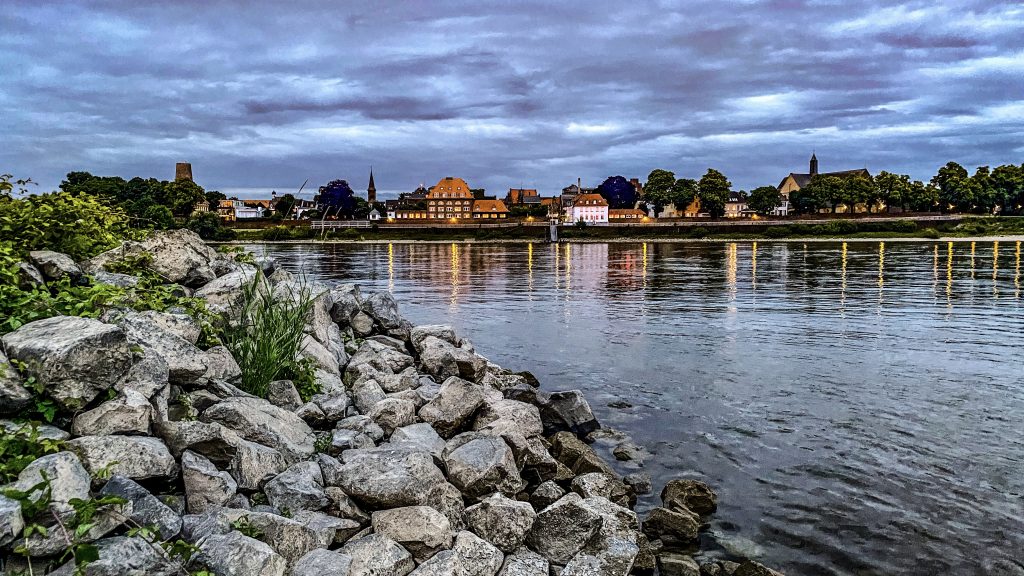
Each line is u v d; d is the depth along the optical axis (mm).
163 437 6180
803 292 35469
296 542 5582
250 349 8797
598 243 121375
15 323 6238
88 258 9391
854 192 168250
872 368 17000
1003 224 127062
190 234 10555
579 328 24203
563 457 10148
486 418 10008
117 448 5418
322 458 7316
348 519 6344
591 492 8602
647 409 13625
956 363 17484
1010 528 8242
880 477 9867
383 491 6457
